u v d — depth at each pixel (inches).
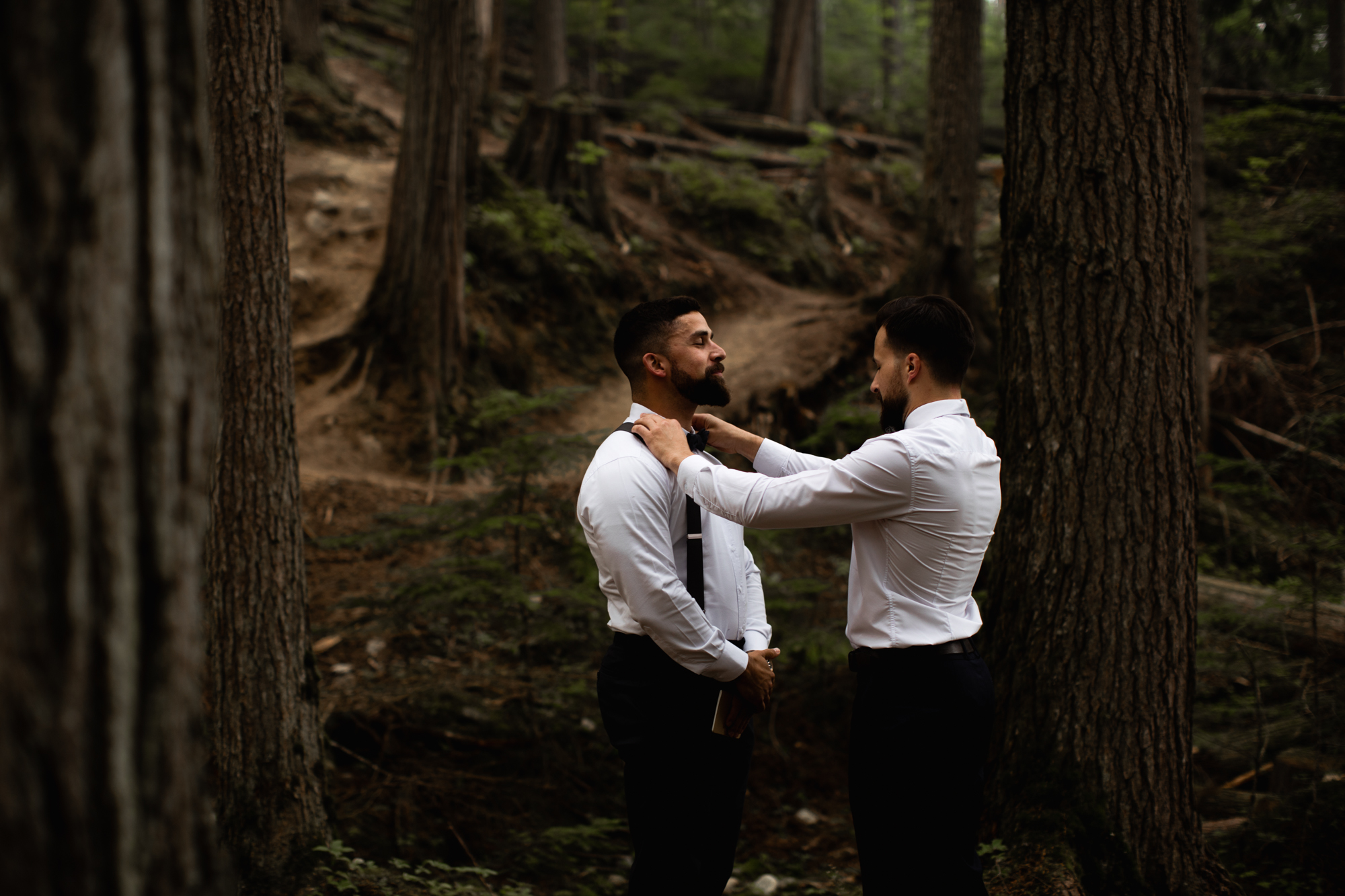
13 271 20.9
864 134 773.9
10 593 20.8
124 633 22.9
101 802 22.2
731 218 538.9
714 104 743.7
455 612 155.9
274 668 102.0
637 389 86.9
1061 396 100.2
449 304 310.2
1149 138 97.3
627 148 609.6
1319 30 580.4
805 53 742.5
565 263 396.8
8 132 20.8
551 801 145.6
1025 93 102.6
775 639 186.4
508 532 212.8
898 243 612.1
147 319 23.7
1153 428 97.8
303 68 462.9
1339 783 122.4
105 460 22.5
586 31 732.7
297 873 97.4
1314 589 147.3
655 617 75.5
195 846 25.5
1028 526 102.8
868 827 75.3
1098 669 98.3
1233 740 147.9
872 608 76.5
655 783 78.6
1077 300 99.2
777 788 166.6
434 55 305.0
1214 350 362.3
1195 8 293.7
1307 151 455.5
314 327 325.4
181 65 25.1
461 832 132.2
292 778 102.2
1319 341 362.6
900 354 80.0
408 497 257.1
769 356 367.2
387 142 446.6
